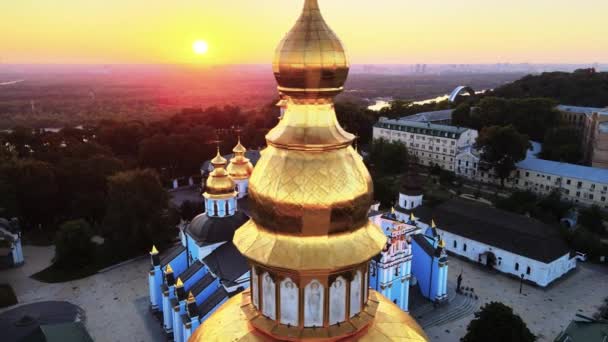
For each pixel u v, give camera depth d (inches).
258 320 677.9
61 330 2245.3
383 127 7057.1
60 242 3378.4
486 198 5012.3
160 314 2837.1
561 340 2230.6
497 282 3272.6
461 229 3705.7
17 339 2101.4
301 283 641.6
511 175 5438.0
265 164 658.8
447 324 2773.1
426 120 7849.4
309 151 634.2
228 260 2495.1
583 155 6250.0
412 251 3137.3
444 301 2987.2
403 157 5969.5
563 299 3034.0
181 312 2357.3
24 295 3061.0
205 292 2425.0
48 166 4249.5
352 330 660.1
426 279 3031.5
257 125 7416.3
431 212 3973.9
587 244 3614.7
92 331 2674.7
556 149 6008.9
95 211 4239.7
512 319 2135.8
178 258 2881.4
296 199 617.6
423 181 5762.8
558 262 3287.4
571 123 7062.0
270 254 634.2
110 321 2775.6
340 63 624.4
